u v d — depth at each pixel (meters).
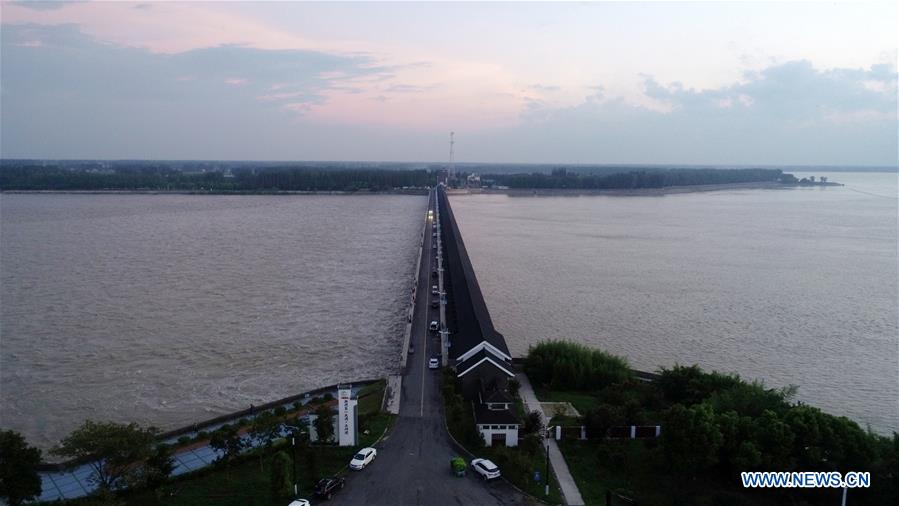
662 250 165.50
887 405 69.50
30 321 93.06
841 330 95.56
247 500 44.78
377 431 55.91
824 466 46.03
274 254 154.38
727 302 111.06
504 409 54.84
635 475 49.44
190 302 104.94
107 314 97.12
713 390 62.62
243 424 57.41
